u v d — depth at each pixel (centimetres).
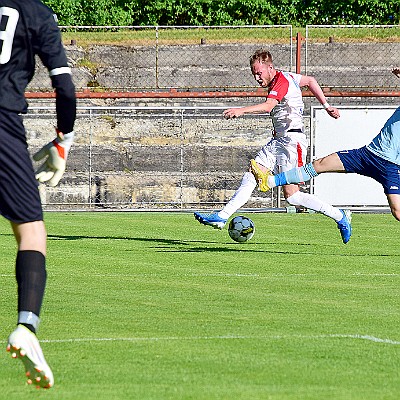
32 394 1308
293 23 7869
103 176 6019
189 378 1409
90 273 2800
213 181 6112
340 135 5778
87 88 6562
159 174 6059
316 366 1498
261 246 3638
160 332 1817
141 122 6206
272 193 5950
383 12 7869
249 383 1375
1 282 2584
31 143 6119
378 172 3098
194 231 4309
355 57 7150
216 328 1864
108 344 1686
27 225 1338
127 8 7744
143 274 2781
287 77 3491
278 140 3528
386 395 1305
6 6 1320
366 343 1700
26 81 1338
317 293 2405
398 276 2778
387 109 5759
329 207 3553
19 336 1202
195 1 7812
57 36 1336
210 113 6388
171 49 7131
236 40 7200
